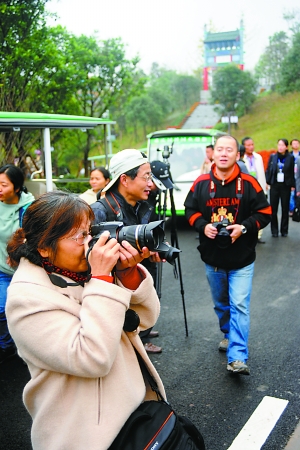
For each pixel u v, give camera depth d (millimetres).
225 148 3910
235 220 3982
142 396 1809
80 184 8695
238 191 3959
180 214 11391
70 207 1733
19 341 1683
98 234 1773
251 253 3947
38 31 11414
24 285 1701
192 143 12062
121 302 1670
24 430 3367
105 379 1715
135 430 1723
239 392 3738
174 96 48344
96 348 1605
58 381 1700
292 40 36375
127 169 3232
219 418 3393
